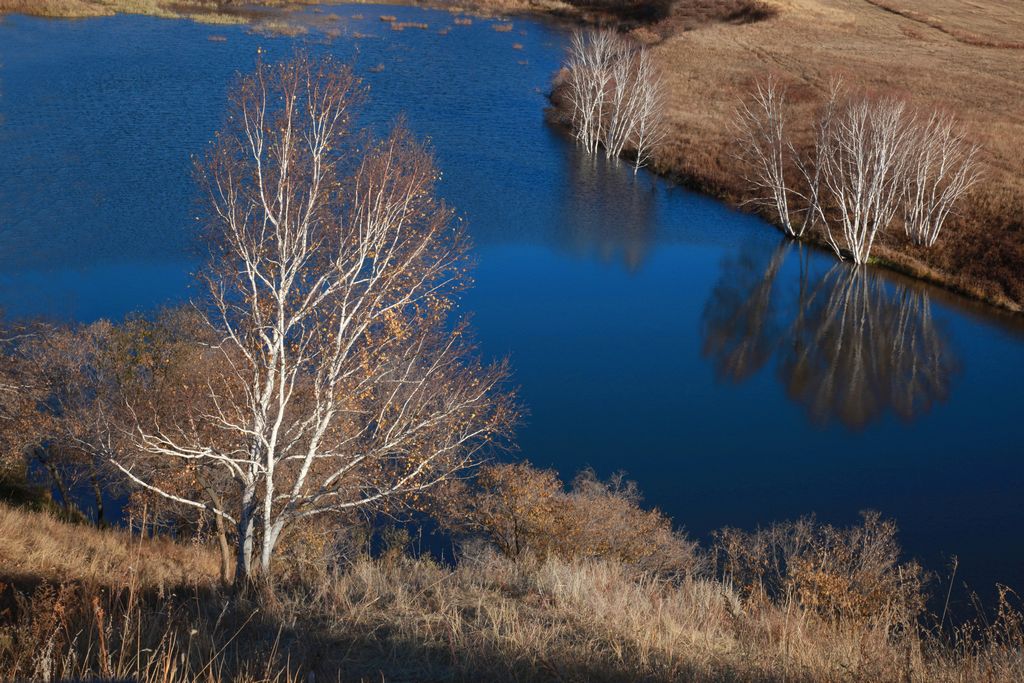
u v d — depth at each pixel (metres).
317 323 15.22
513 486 20.83
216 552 19.19
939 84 71.69
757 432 32.12
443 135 59.59
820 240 49.34
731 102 69.50
